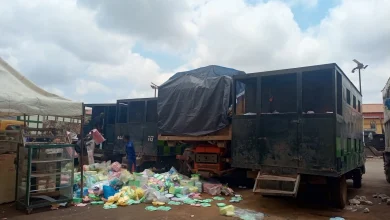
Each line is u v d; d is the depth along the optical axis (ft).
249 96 29.09
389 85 37.29
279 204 26.03
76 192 25.91
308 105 25.75
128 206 23.89
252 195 29.60
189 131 33.45
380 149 87.71
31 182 22.22
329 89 24.82
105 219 20.17
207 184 30.25
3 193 23.65
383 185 39.29
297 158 23.66
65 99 24.86
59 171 23.70
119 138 44.86
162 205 24.41
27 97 21.27
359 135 33.78
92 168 35.45
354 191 34.50
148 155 41.24
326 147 22.45
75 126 33.22
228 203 25.85
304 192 31.32
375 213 23.58
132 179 28.43
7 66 23.52
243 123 26.89
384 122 43.29
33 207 21.56
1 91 20.59
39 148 22.27
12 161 24.39
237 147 26.96
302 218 21.76
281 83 27.40
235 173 33.83
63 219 20.04
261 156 25.48
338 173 22.17
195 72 35.94
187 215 21.47
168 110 35.78
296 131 23.90
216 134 31.78
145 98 42.60
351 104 29.14
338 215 22.86
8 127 27.58
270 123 25.27
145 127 42.04
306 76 25.13
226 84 31.60
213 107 31.94
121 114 46.52
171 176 31.63
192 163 35.70
